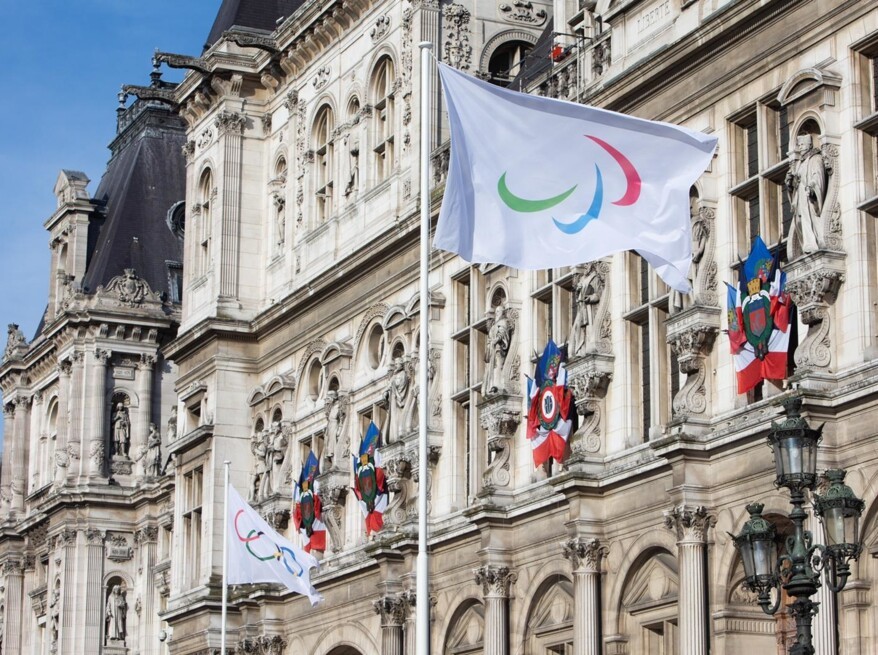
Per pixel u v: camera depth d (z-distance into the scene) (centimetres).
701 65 4681
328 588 6494
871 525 3969
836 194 4166
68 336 10088
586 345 5006
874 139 4147
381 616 5938
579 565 4872
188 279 7875
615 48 5125
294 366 7075
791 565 3108
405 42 6412
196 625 7350
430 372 5900
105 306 9956
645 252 3897
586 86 5234
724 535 4384
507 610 5309
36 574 10481
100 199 10744
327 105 7056
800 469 3014
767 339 4281
